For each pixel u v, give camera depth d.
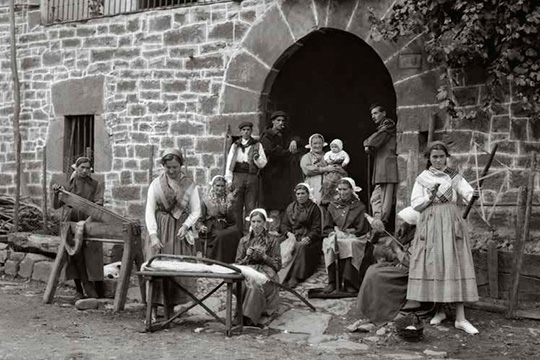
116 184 11.19
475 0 8.02
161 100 10.87
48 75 11.98
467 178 8.59
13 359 5.77
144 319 7.38
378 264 7.31
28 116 12.20
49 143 11.95
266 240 7.43
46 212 10.50
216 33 10.47
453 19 8.36
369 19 8.91
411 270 6.95
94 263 8.12
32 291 8.74
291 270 8.41
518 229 7.31
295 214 8.66
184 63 10.70
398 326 6.63
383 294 7.09
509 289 7.29
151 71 10.96
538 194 8.17
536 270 7.46
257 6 10.17
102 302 8.00
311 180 9.26
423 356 6.23
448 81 8.52
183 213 7.28
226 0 10.38
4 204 11.46
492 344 6.55
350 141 12.79
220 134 10.41
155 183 7.24
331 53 12.34
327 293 7.89
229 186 9.27
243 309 7.02
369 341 6.70
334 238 8.01
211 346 6.34
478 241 8.29
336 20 9.55
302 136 12.39
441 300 6.79
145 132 10.98
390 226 9.27
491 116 8.47
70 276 8.17
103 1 11.94
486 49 8.15
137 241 7.82
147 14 11.02
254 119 10.17
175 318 7.00
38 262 9.35
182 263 6.93
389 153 9.09
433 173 7.06
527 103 8.05
